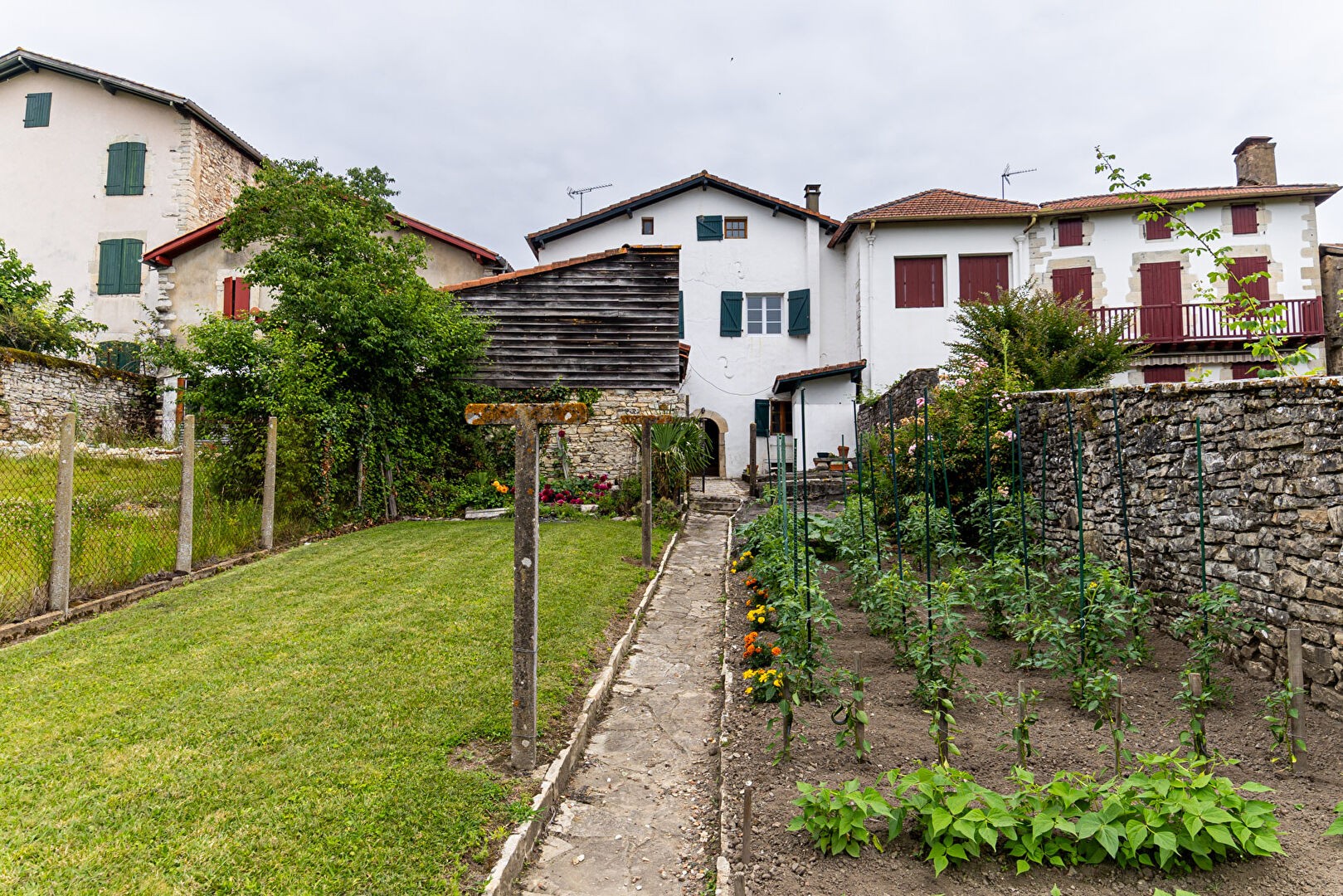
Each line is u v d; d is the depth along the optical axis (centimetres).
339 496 1066
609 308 1453
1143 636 473
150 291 1933
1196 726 327
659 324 1455
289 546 894
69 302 1593
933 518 685
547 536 955
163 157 1959
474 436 1345
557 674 470
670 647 581
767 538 699
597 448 1424
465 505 1245
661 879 297
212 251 1825
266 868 268
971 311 1223
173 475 731
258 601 621
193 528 743
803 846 286
